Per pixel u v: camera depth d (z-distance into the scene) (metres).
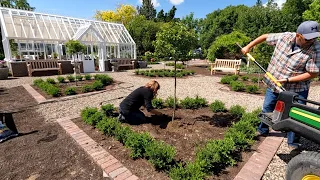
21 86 9.01
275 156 3.12
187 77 12.83
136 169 2.76
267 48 8.75
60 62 14.36
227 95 7.62
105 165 2.80
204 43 34.53
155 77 12.68
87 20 18.27
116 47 18.48
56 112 5.34
